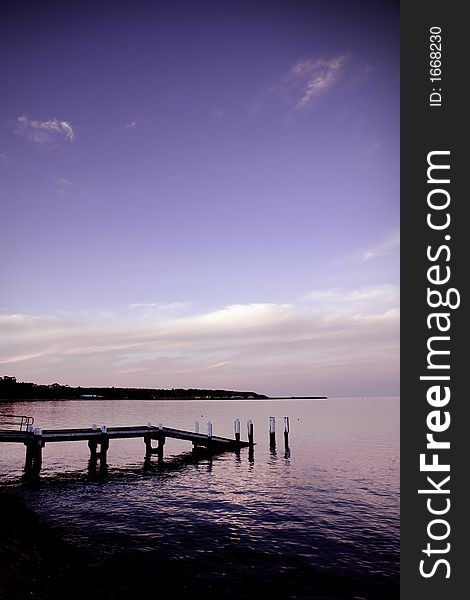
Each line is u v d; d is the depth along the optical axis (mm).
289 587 10492
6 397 159000
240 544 13375
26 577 9781
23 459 30594
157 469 27406
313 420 81000
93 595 9586
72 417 76125
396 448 37438
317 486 21922
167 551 12711
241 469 27359
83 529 14633
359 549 13031
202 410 130375
